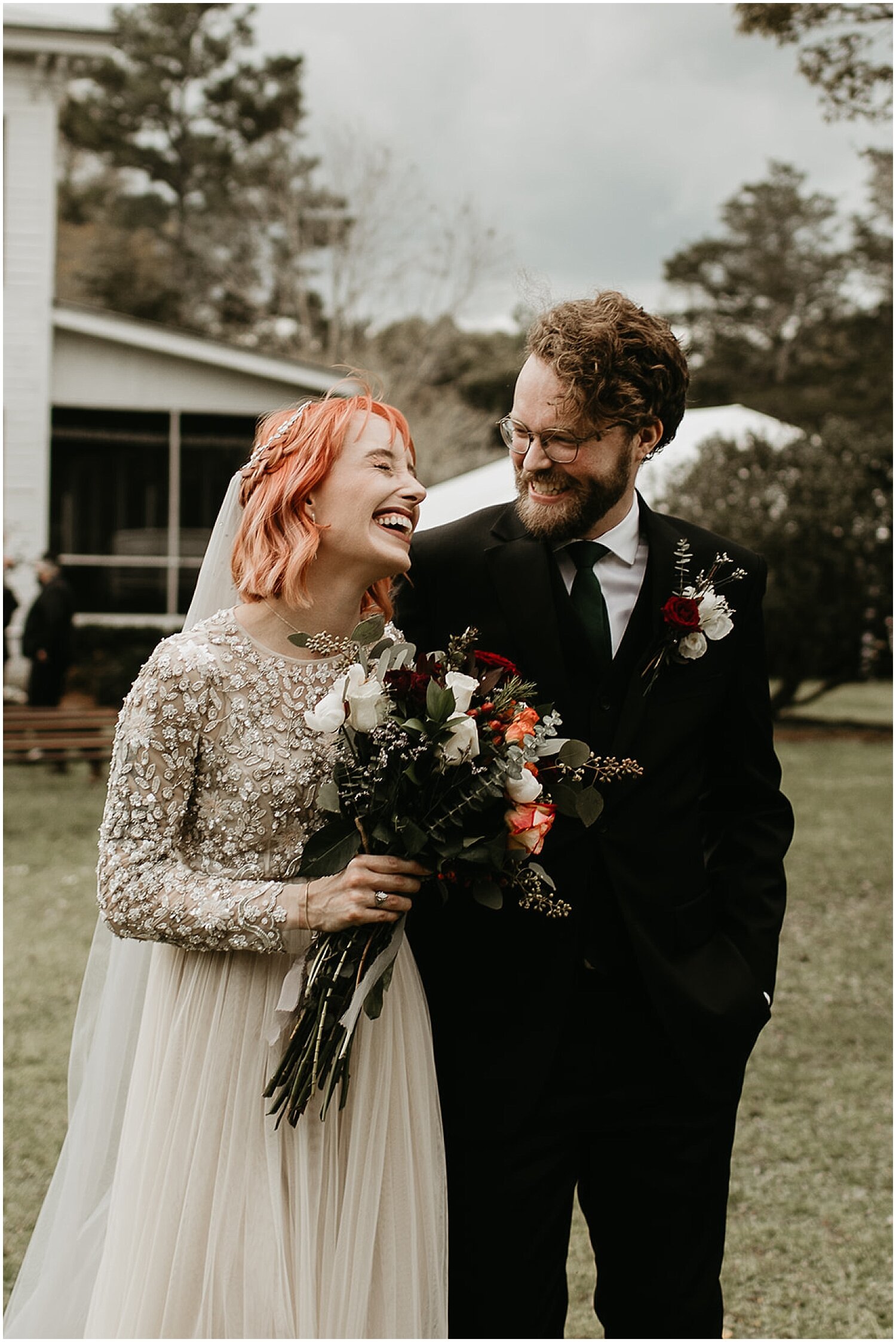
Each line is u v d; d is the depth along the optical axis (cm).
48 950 525
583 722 208
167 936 177
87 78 2727
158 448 1450
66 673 1055
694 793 214
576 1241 319
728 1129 212
